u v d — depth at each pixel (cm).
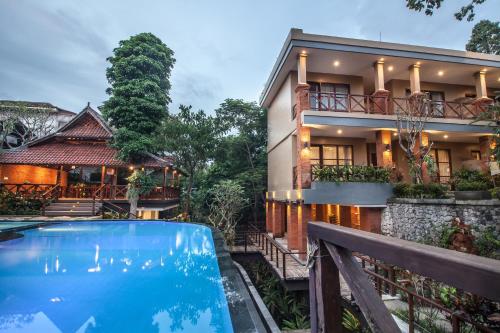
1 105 1984
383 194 997
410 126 1062
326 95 1195
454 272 88
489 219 672
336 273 186
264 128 1909
